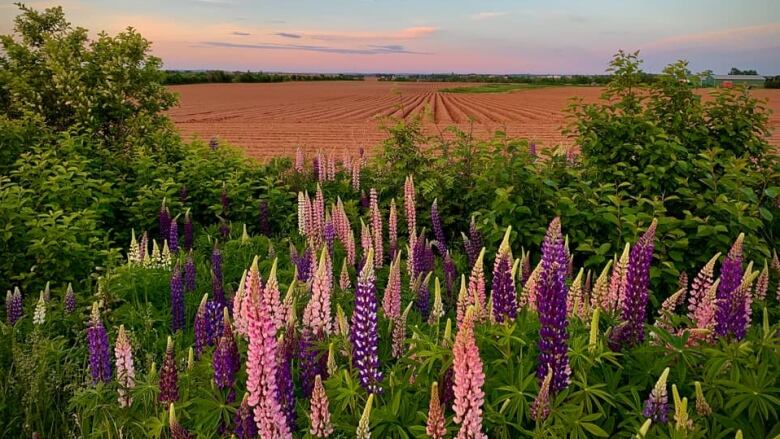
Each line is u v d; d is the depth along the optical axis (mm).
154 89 13188
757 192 7414
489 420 2969
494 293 3826
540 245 6879
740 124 7844
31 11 13008
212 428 3279
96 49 12750
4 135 10039
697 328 3580
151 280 6125
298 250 7336
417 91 109688
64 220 7445
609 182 7770
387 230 8727
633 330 3748
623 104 8320
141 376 4375
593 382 3227
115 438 3605
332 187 10750
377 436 2984
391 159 9898
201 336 4266
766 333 3287
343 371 3324
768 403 2877
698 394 2941
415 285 5418
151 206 9414
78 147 10469
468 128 39875
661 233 6266
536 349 3441
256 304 2723
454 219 8414
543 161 8281
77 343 5422
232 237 8641
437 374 3340
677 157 7578
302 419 3344
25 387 4270
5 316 6172
